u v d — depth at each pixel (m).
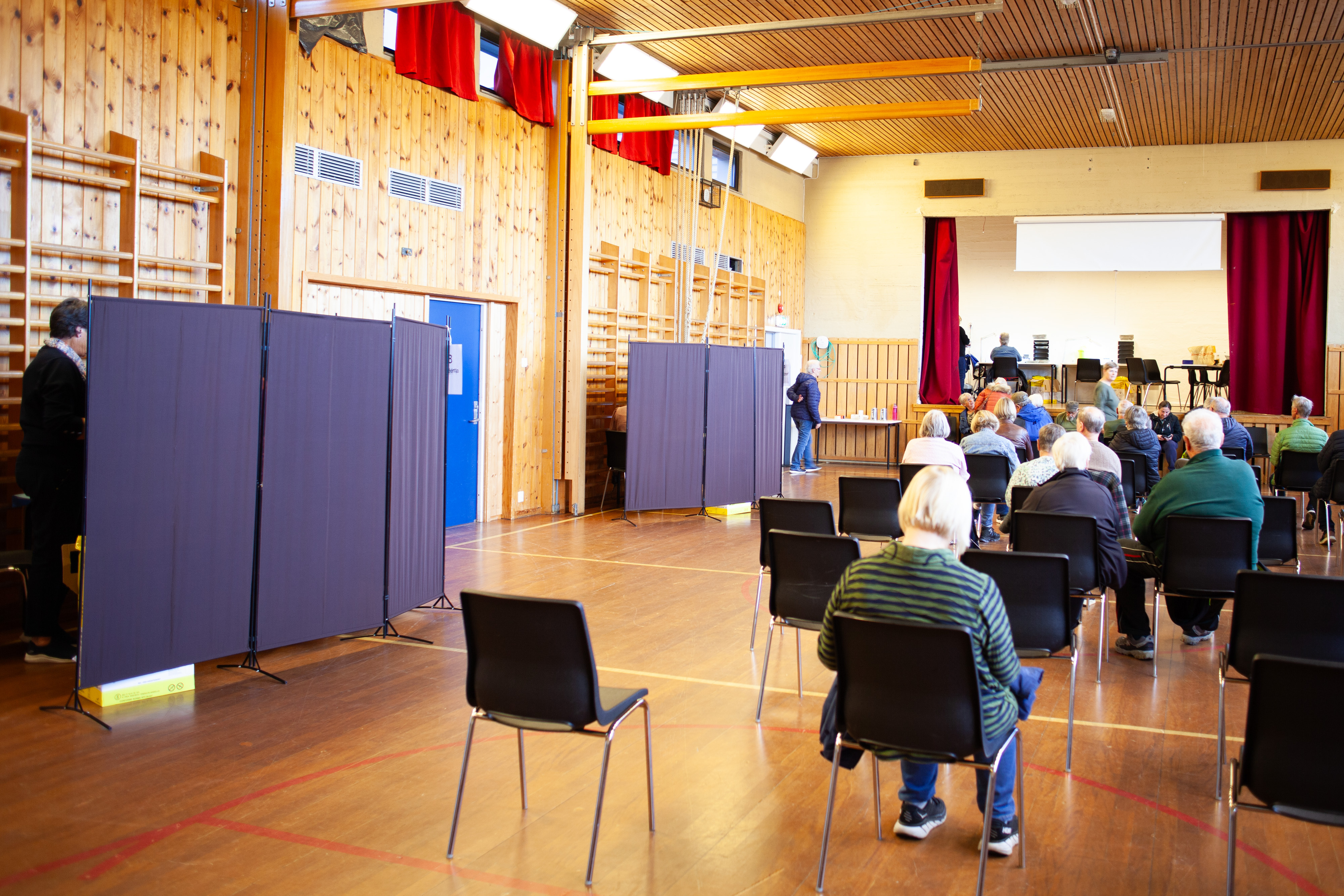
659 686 4.77
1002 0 8.30
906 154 15.84
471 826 3.26
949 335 16.20
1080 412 6.12
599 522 9.68
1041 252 15.31
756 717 4.37
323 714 4.32
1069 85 11.61
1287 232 14.40
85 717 4.21
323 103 7.28
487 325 9.30
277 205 6.70
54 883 2.84
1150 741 4.14
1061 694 4.76
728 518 10.25
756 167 14.74
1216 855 3.11
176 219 6.27
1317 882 2.95
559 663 2.94
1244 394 14.73
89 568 4.18
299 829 3.21
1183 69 10.84
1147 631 5.33
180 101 6.29
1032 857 3.08
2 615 5.45
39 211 5.47
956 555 4.21
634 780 3.66
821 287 16.47
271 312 4.79
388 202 7.95
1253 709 2.46
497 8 8.73
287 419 4.91
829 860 3.05
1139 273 17.42
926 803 3.21
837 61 11.09
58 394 4.69
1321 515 9.12
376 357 5.38
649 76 11.12
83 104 5.67
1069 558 4.64
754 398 10.57
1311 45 9.96
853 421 15.55
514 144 9.46
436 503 6.09
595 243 10.59
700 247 13.10
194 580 4.56
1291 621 3.44
